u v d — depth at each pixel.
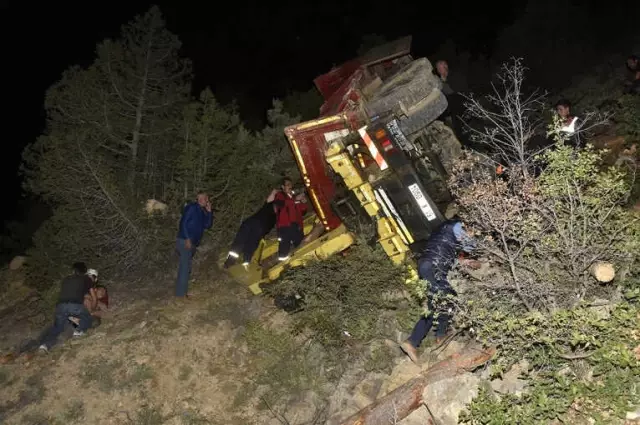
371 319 6.86
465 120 8.32
